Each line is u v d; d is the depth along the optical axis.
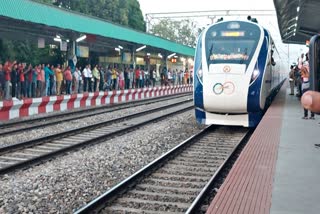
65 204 7.23
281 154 8.70
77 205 7.20
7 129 14.75
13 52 32.56
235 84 14.45
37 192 7.82
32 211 6.82
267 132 11.60
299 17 28.50
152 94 34.47
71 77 25.31
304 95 2.42
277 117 15.00
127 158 10.89
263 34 15.25
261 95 14.61
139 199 7.50
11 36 26.72
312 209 5.20
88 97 23.86
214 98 14.57
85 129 15.26
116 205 7.16
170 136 14.49
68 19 25.12
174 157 11.02
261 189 6.11
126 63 38.22
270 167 7.52
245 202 5.47
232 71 14.55
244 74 14.50
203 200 7.30
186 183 8.57
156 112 22.83
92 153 11.37
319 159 8.23
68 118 18.19
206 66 14.88
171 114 21.16
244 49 14.87
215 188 8.15
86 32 25.92
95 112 21.16
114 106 25.23
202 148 12.34
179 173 9.41
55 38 25.92
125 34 32.44
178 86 41.44
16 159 10.43
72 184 8.38
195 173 9.41
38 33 25.39
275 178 6.74
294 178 6.76
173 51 43.44
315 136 11.02
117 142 13.12
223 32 15.27
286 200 5.57
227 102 14.51
